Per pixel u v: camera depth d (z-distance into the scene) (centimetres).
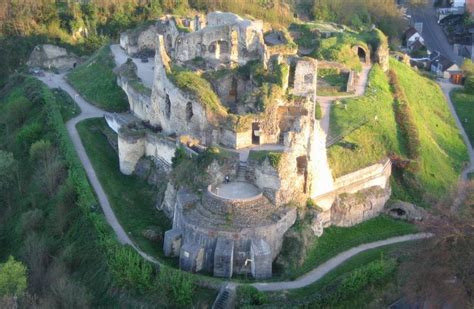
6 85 16025
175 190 8938
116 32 17925
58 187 10225
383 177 9981
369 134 10894
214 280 7488
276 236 7975
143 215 9362
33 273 8794
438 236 7344
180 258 7875
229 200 7938
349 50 14750
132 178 10544
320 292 7344
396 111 12588
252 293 7175
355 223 9300
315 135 8700
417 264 7381
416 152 11150
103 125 12338
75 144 11406
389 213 9738
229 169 8488
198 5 19012
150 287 7531
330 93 12569
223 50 12925
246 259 7744
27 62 17050
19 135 12150
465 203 8081
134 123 11250
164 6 18438
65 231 9438
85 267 8494
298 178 8438
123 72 13300
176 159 9375
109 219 9088
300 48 15288
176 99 9869
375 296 7562
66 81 15088
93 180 10194
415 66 18425
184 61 12788
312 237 8381
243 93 10650
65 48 17300
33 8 17725
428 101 15000
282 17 19600
